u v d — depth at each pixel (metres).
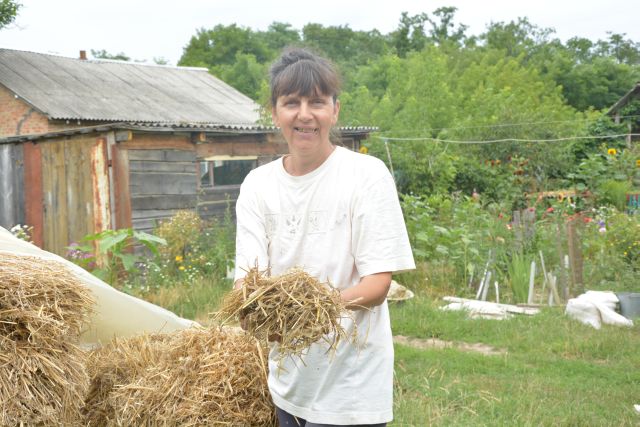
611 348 6.41
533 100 36.75
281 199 2.42
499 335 6.94
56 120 15.15
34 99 15.28
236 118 17.81
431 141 17.53
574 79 51.16
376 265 2.28
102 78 18.19
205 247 10.52
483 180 17.06
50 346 2.54
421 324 7.30
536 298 9.11
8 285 2.54
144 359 3.25
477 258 9.56
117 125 10.33
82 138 10.55
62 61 18.59
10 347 2.46
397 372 5.53
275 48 63.25
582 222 10.67
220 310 2.21
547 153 17.52
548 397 4.96
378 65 38.06
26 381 2.44
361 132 15.50
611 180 15.76
